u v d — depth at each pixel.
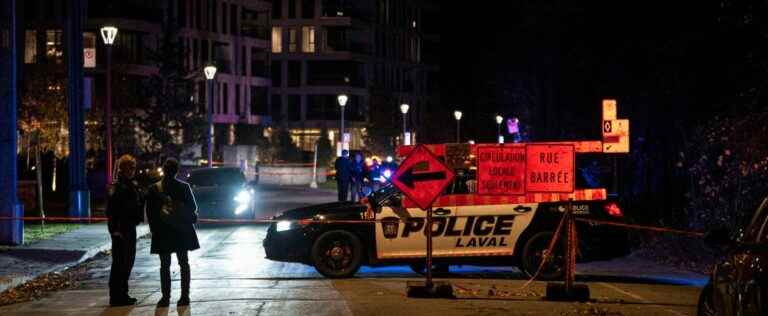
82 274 25.81
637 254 30.44
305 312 18.39
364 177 53.16
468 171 23.55
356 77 155.62
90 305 19.86
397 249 23.55
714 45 40.94
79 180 42.59
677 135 44.69
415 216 23.48
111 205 19.62
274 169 92.69
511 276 24.58
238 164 99.44
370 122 136.88
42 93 77.50
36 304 20.19
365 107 155.25
